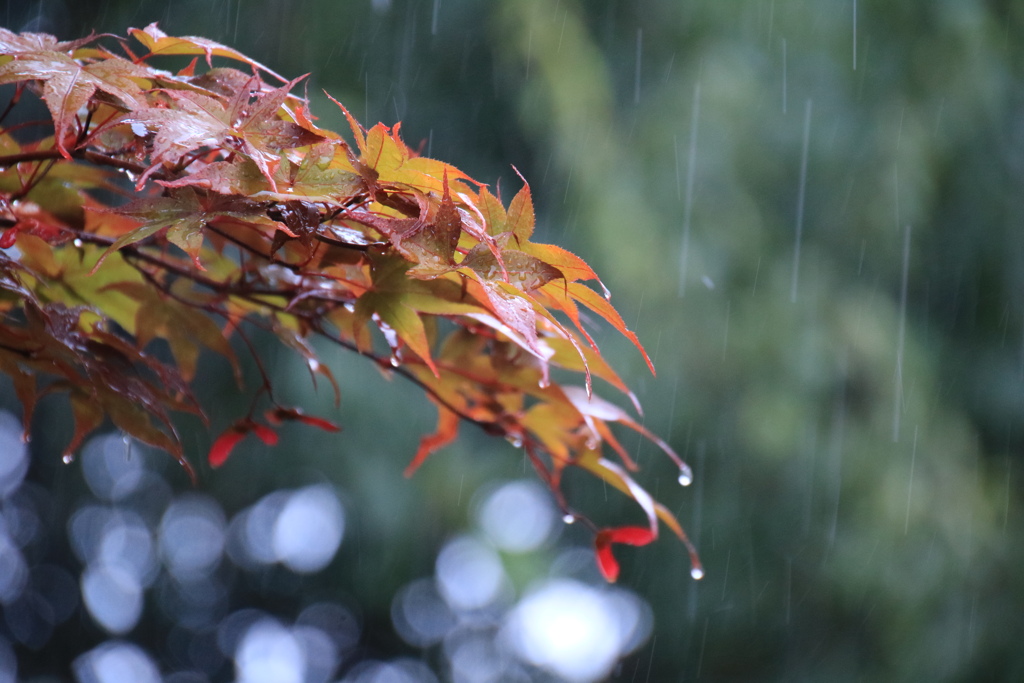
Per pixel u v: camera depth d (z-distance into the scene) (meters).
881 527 5.91
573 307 1.20
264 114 1.17
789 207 6.21
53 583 6.79
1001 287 6.59
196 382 5.95
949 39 6.25
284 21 5.79
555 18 5.95
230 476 6.33
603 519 6.83
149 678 7.02
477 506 6.50
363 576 6.44
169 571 7.00
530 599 6.88
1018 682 5.95
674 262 5.80
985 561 6.04
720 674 6.78
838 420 5.95
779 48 6.24
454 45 6.16
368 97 5.98
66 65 1.15
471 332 1.59
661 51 6.36
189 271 1.59
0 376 5.93
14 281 1.28
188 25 5.63
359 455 5.83
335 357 5.83
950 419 6.20
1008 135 6.54
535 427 1.67
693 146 5.98
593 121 5.90
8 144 1.39
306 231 1.12
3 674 6.64
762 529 6.19
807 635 6.47
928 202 6.18
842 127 6.16
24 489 6.55
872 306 6.02
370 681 7.66
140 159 1.32
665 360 5.86
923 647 5.98
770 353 5.85
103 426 6.48
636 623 7.25
